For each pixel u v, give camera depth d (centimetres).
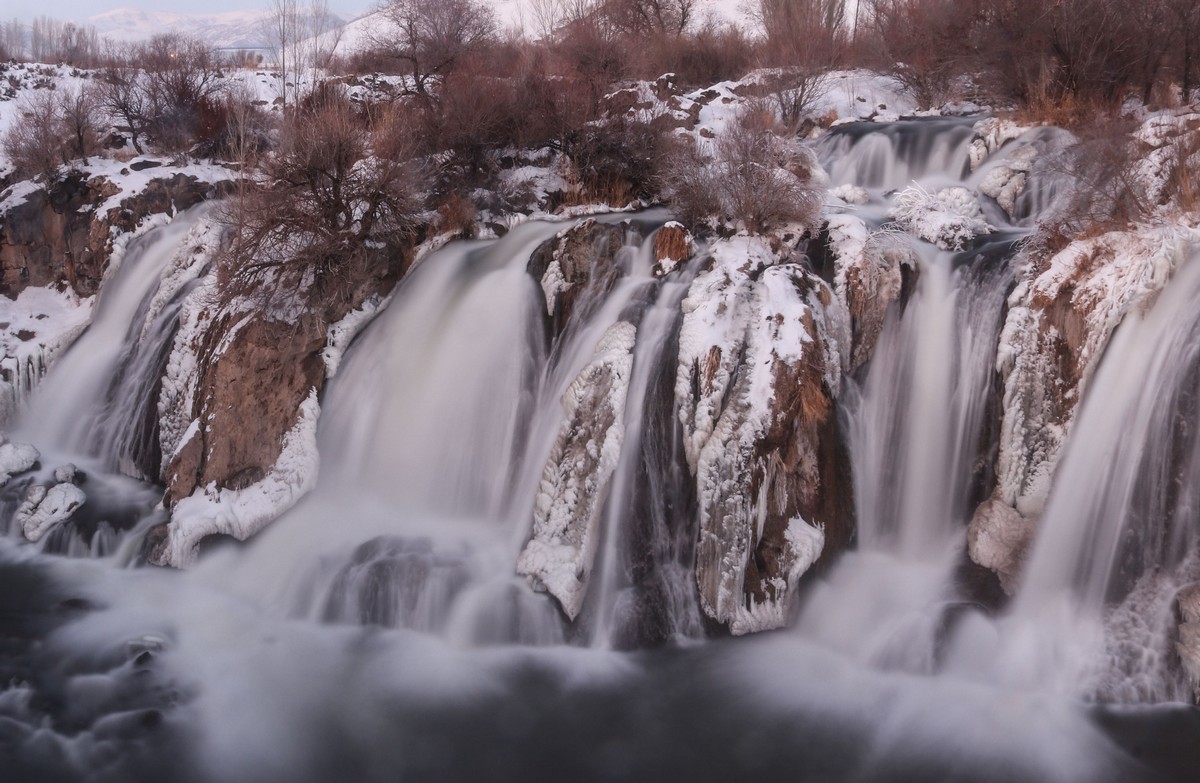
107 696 1009
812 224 1346
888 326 1232
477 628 1084
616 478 1135
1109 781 864
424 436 1328
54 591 1211
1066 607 1023
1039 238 1196
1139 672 955
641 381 1180
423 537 1222
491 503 1270
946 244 1311
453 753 934
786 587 1076
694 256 1308
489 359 1343
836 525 1141
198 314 1483
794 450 1104
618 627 1076
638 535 1120
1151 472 997
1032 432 1093
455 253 1524
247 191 1535
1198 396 972
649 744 938
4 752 932
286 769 922
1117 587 1002
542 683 1022
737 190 1359
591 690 1010
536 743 943
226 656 1077
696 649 1060
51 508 1340
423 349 1389
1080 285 1101
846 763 907
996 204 1512
